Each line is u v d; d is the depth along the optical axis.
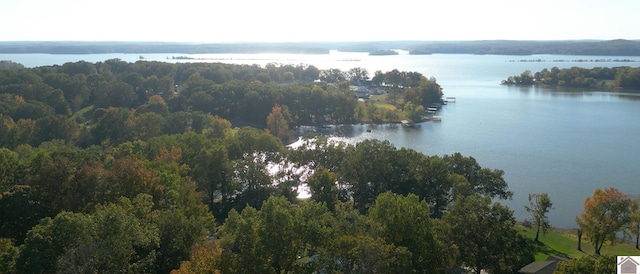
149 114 160.50
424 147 174.62
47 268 48.91
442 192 101.44
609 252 87.94
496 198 118.44
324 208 64.88
